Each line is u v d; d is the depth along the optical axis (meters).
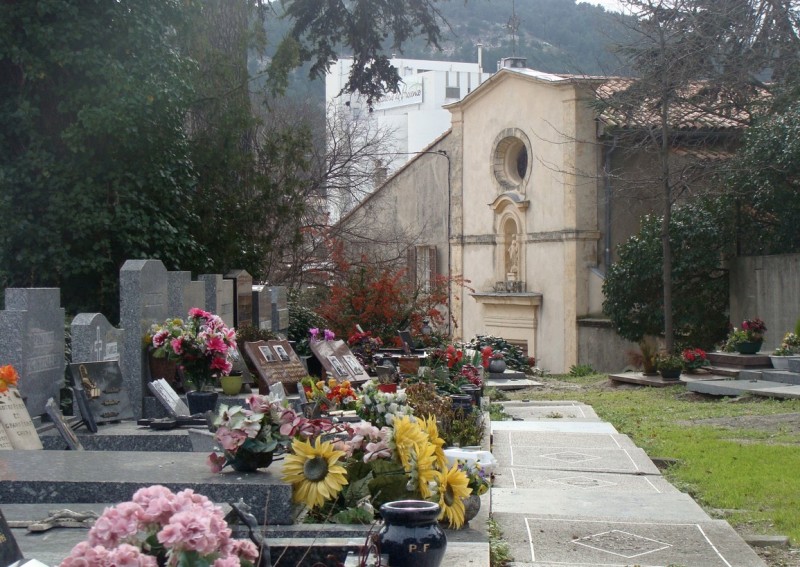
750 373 23.28
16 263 17.88
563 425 16.38
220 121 21.64
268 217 23.88
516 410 19.23
